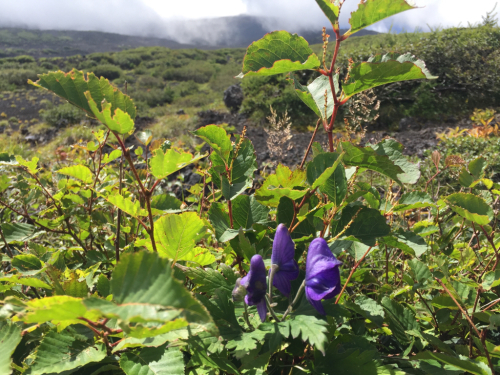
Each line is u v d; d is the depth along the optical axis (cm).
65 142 1382
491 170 609
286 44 171
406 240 179
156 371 119
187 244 137
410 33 1798
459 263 241
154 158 118
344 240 176
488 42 1656
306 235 192
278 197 171
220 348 125
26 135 1797
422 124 1326
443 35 1689
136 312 69
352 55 1524
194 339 128
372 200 192
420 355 143
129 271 75
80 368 137
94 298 74
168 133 1491
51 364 119
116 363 139
